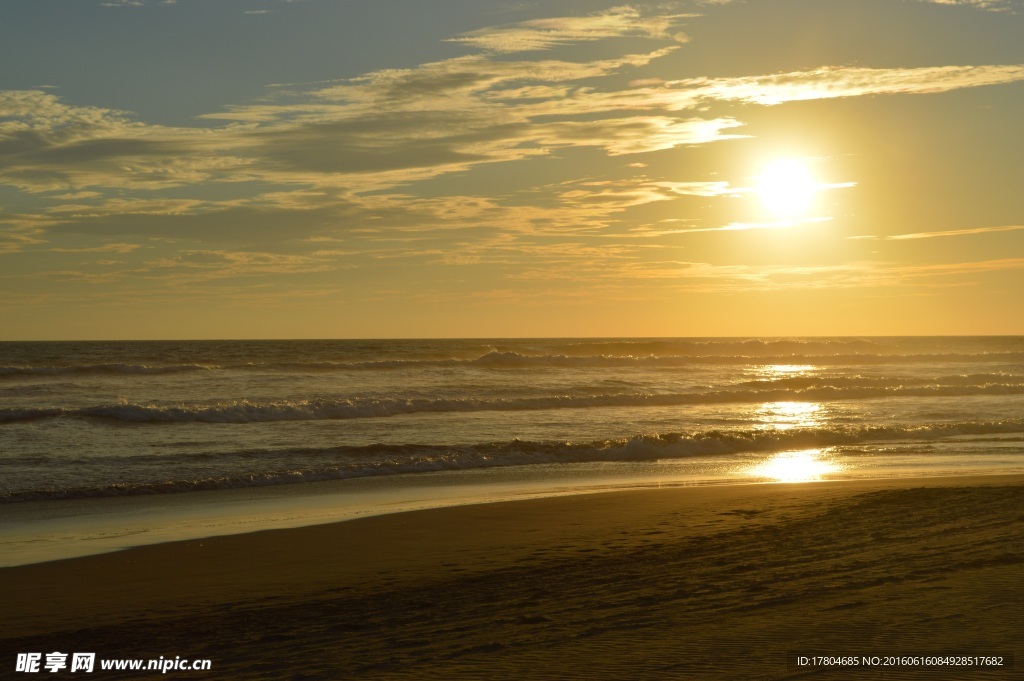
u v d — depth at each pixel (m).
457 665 6.08
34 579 9.97
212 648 7.19
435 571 10.15
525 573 9.80
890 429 26.67
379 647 6.86
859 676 5.24
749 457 22.44
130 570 10.41
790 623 6.55
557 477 19.08
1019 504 12.47
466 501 15.92
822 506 13.59
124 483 17.11
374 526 13.13
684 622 6.89
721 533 11.74
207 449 21.75
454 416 30.39
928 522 11.32
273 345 116.88
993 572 7.90
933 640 5.86
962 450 23.50
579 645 6.39
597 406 34.81
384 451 21.31
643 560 10.16
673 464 21.16
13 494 15.71
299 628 7.73
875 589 7.53
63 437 23.19
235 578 9.97
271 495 16.58
